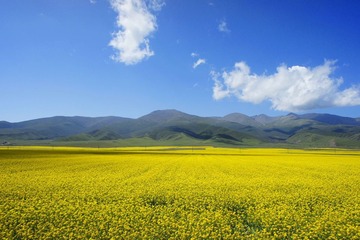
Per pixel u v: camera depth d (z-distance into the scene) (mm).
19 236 13086
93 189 23641
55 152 86938
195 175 33938
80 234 13086
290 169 41875
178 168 43000
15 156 65062
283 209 16734
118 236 12609
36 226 14211
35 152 83000
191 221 14305
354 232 13219
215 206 18578
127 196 20781
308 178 31516
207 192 22141
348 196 21172
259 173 36531
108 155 76875
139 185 25891
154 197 20828
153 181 28641
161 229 13500
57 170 38938
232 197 20516
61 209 16859
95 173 35562
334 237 12594
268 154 91438
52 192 22391
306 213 16359
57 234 13039
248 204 18922
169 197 20453
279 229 13727
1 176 31891
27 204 18031
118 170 39375
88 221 14562
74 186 25156
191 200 19734
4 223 14555
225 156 78000
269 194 21516
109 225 14039
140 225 14172
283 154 91750
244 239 12898
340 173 36938
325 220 14812
